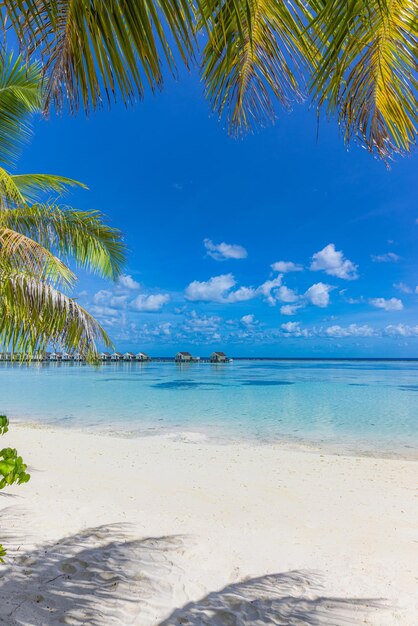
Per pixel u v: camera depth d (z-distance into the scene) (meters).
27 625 2.39
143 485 5.98
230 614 2.66
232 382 36.38
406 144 1.70
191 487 5.97
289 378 43.19
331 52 1.36
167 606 2.73
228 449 9.24
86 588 2.90
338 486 6.28
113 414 16.19
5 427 1.83
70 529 4.05
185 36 1.23
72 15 1.35
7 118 5.20
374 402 20.47
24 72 4.73
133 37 1.27
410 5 1.39
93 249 5.86
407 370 67.38
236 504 5.21
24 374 52.81
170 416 15.67
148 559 3.45
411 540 4.14
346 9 1.25
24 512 4.46
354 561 3.59
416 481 6.67
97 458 7.86
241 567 3.39
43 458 7.64
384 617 2.70
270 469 7.31
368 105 1.66
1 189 4.60
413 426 13.45
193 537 4.02
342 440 11.19
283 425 13.63
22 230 5.15
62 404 19.59
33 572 3.08
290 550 3.79
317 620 2.63
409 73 1.57
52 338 4.59
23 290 4.20
